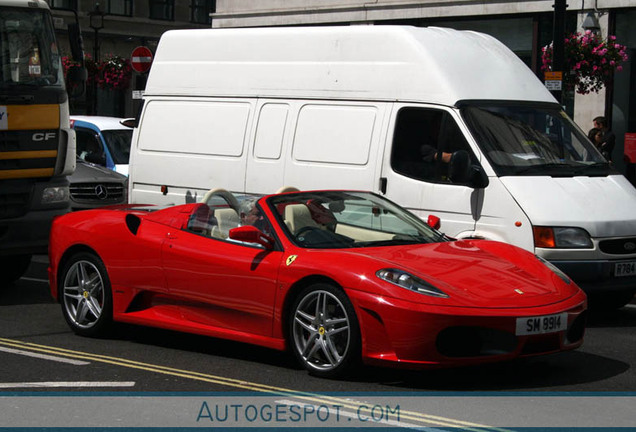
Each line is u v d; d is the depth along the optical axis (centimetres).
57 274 874
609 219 938
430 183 975
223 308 763
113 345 822
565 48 1625
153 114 1200
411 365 657
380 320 662
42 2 1141
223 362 756
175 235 801
